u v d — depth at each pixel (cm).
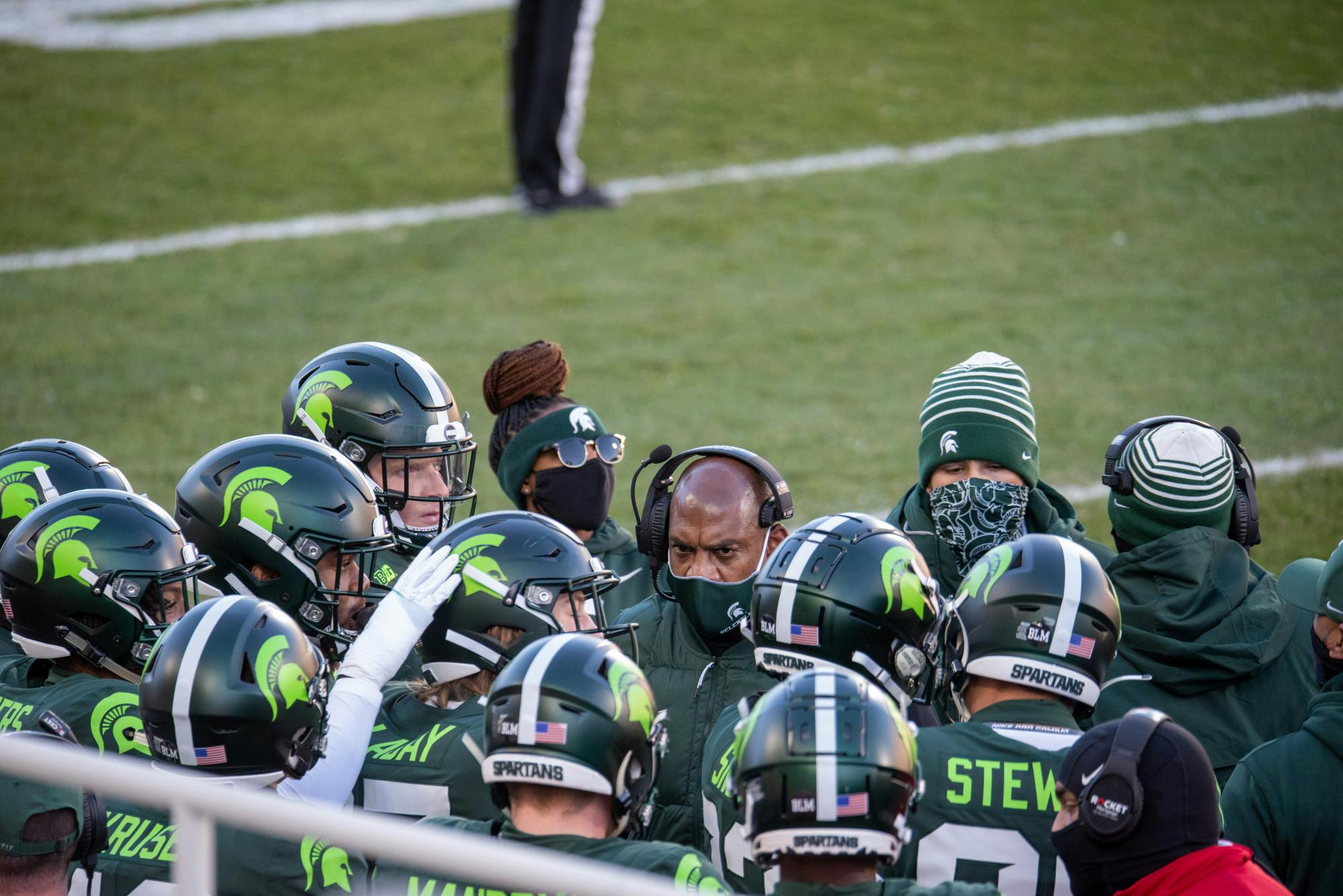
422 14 6203
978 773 1001
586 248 4497
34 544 1180
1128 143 4925
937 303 4019
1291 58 5394
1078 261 4212
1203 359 3534
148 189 4925
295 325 4041
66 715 1141
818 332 3884
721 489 1205
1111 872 887
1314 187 4544
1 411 3500
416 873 948
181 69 5766
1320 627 1119
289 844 987
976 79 5434
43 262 4481
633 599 1602
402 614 1123
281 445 1298
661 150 5116
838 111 5284
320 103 5512
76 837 935
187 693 991
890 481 3016
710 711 1198
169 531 1218
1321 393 3281
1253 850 1061
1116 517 1346
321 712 1037
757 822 868
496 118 5366
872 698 887
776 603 1052
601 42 5803
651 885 698
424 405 1528
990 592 1040
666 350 3806
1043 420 3256
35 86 5609
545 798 929
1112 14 5803
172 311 4141
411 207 4816
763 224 4597
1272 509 2712
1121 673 1255
